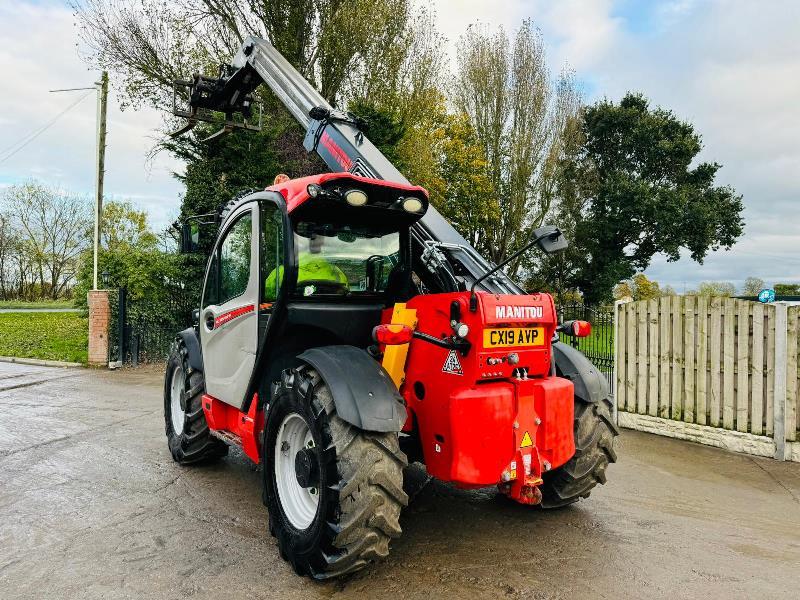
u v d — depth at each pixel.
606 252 30.44
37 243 41.72
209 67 15.82
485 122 26.14
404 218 3.93
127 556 3.38
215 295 4.60
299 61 17.25
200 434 4.91
